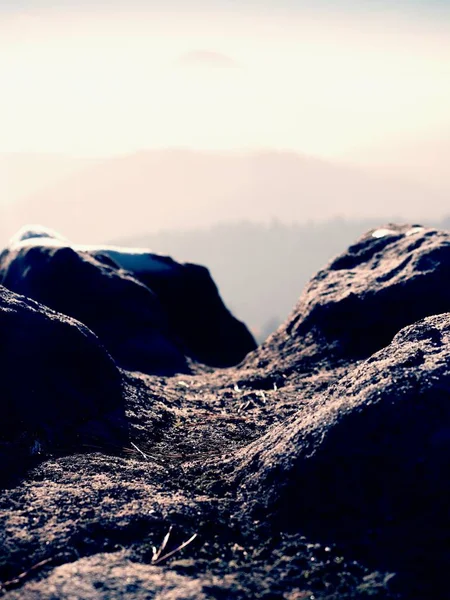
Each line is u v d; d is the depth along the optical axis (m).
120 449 6.21
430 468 4.57
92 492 4.85
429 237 12.46
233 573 3.95
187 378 10.88
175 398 8.73
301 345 11.18
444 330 6.23
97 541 4.19
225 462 5.68
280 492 4.78
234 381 10.23
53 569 3.85
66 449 5.94
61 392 6.82
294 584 3.83
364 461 4.72
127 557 4.02
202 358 15.95
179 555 4.11
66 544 4.09
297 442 5.15
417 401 4.99
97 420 6.82
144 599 3.51
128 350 11.85
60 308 12.63
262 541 4.37
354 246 13.76
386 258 12.62
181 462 5.97
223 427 7.27
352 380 5.81
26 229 15.89
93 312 12.65
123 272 14.65
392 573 3.86
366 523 4.36
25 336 7.06
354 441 4.86
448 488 4.44
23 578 3.77
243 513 4.73
